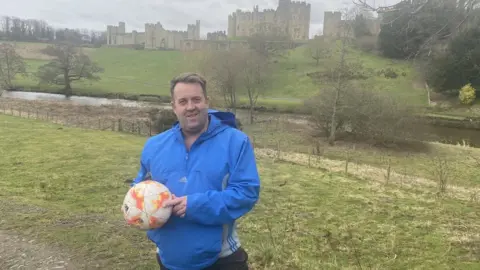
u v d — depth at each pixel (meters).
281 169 12.82
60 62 60.28
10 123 20.45
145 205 2.33
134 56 97.56
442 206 8.67
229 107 43.66
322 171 12.88
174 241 2.43
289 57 80.31
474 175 17.00
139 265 4.79
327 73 34.09
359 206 8.49
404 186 11.03
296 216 7.54
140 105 45.69
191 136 2.54
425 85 48.69
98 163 11.91
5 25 126.50
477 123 36.91
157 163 2.57
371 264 5.34
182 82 2.46
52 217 6.46
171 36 123.38
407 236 6.59
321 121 28.23
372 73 53.28
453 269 5.23
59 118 30.16
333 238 6.32
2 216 6.39
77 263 4.80
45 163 11.56
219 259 2.53
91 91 58.84
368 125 25.94
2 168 10.62
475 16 5.52
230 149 2.46
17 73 67.44
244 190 2.39
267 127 33.53
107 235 5.70
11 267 4.66
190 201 2.29
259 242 5.91
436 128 37.22
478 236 6.50
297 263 5.14
